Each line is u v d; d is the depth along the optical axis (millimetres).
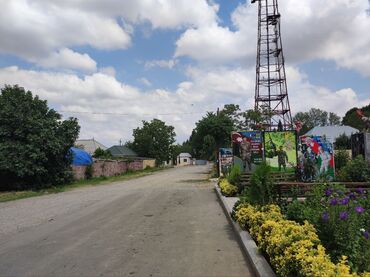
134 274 6520
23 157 25859
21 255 8102
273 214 7875
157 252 7918
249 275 6293
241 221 9133
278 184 10336
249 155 21000
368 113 70688
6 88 27406
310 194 9078
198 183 27656
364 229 5895
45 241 9422
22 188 26766
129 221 11867
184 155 135125
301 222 7199
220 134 42500
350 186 12109
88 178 36469
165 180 33031
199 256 7516
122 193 21438
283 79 35906
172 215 12758
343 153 21266
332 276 4188
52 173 28547
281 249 5613
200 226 10625
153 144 87438
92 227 11102
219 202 15914
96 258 7617
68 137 28562
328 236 5621
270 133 20859
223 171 30375
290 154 20516
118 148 82812
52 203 18016
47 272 6809
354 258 5160
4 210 16266
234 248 8047
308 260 4633
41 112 27875
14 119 25891
